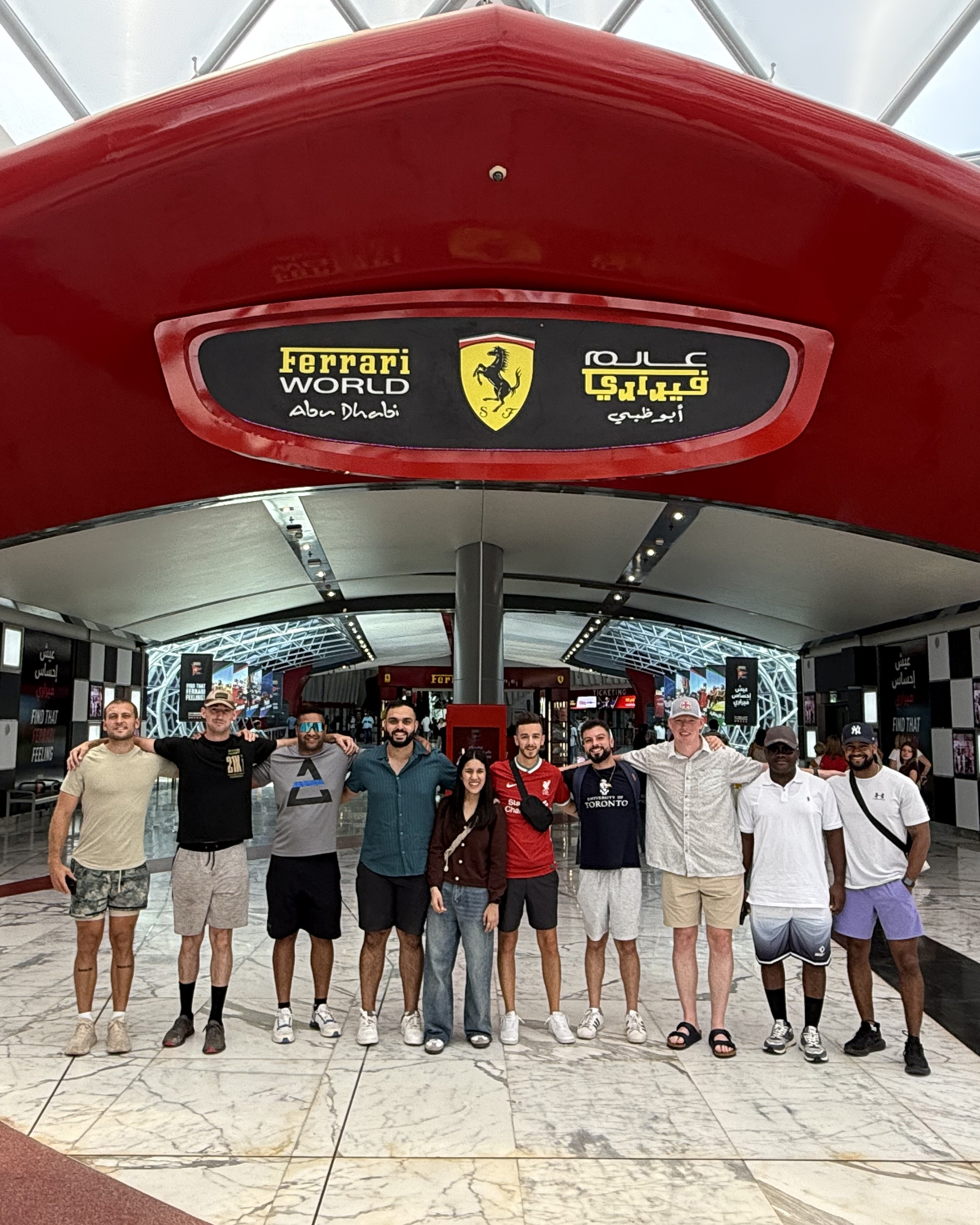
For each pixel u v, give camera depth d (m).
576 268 6.50
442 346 6.44
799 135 5.52
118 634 22.72
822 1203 3.24
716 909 4.95
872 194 5.77
